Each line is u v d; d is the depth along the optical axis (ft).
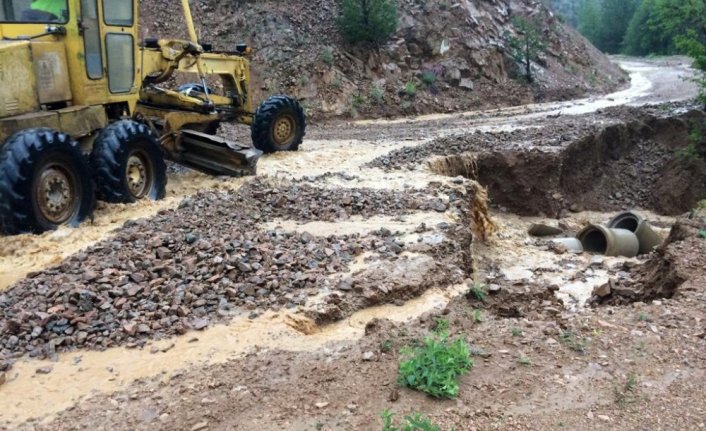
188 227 26.27
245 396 14.25
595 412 13.28
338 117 73.77
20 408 14.71
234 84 45.42
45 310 18.66
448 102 86.48
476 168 52.49
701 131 66.44
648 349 16.01
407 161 46.14
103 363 16.70
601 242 43.62
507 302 22.40
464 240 29.04
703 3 71.31
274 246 24.27
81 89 28.68
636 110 72.38
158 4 75.25
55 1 27.78
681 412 13.33
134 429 13.34
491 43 98.89
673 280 23.89
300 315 19.29
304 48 77.36
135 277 20.66
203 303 19.72
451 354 14.75
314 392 14.16
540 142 57.16
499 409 13.28
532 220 53.78
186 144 37.17
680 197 62.80
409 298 21.40
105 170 28.91
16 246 24.12
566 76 111.34
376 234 27.37
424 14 94.48
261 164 42.27
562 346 16.14
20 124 25.81
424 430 12.24
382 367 15.06
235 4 79.25
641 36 221.46
